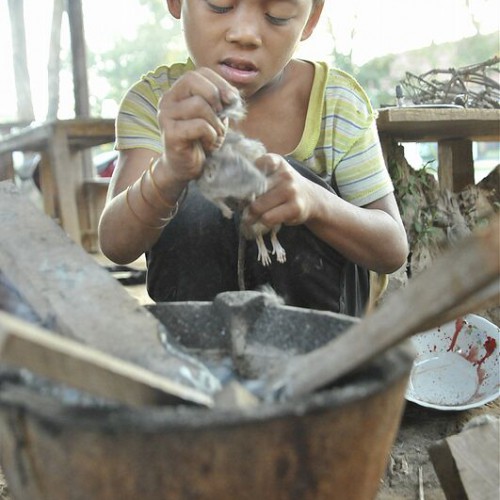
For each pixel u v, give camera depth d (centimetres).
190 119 142
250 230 162
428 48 1413
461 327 257
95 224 622
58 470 91
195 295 205
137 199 175
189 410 86
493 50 1343
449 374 250
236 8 175
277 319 137
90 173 691
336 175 222
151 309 139
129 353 113
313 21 210
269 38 178
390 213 217
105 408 93
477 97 402
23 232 145
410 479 188
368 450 100
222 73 180
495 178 373
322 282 204
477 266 83
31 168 772
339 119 220
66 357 86
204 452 85
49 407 87
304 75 225
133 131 217
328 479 95
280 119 220
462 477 149
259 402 106
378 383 97
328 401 89
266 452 88
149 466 85
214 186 149
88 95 729
